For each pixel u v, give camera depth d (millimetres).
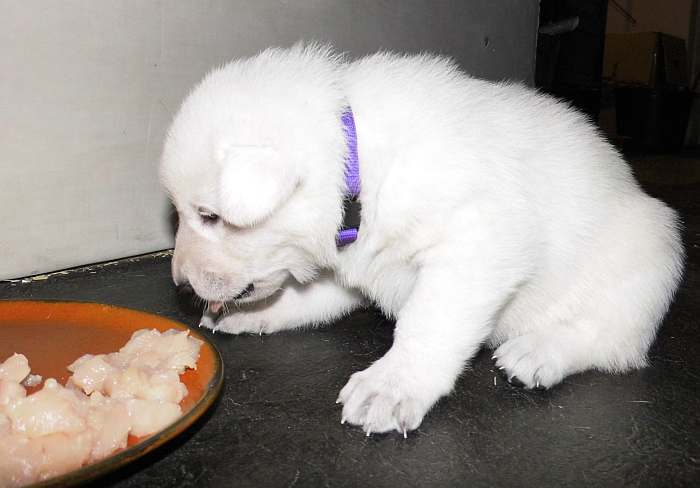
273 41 760
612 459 348
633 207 477
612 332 458
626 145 2125
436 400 392
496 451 354
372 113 410
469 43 1056
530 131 457
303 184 391
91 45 621
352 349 489
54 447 297
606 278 460
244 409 393
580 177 461
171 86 682
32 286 609
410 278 441
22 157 603
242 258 415
